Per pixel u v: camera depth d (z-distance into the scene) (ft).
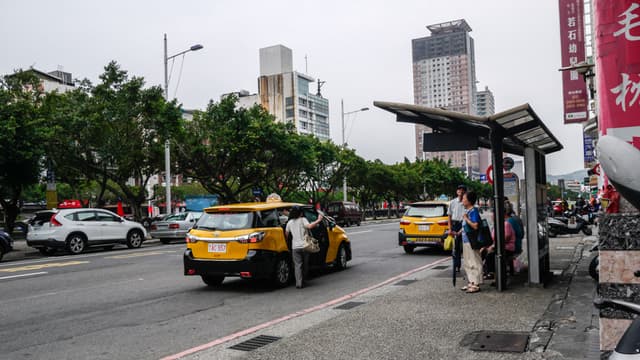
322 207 152.05
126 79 84.64
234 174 111.86
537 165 29.63
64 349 19.39
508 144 32.35
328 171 152.87
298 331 20.84
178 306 27.50
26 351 19.17
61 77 267.59
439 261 45.29
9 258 61.57
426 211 52.49
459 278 32.73
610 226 12.09
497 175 27.68
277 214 34.30
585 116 62.39
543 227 30.89
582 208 102.83
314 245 32.94
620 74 11.53
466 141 27.71
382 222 157.99
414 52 519.19
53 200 82.02
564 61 63.52
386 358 16.55
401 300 25.75
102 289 33.27
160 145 90.84
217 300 29.12
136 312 26.04
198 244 32.60
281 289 32.60
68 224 62.90
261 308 26.61
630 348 6.32
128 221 70.69
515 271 34.04
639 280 11.80
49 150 79.97
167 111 83.56
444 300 25.43
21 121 67.51
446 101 501.15
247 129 98.63
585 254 45.50
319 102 414.62
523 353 16.58
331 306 26.13
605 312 12.12
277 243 32.96
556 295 25.95
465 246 27.86
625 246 11.93
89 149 85.51
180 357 17.84
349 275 38.22
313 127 403.95
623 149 5.35
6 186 76.43
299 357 16.96
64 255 63.21
